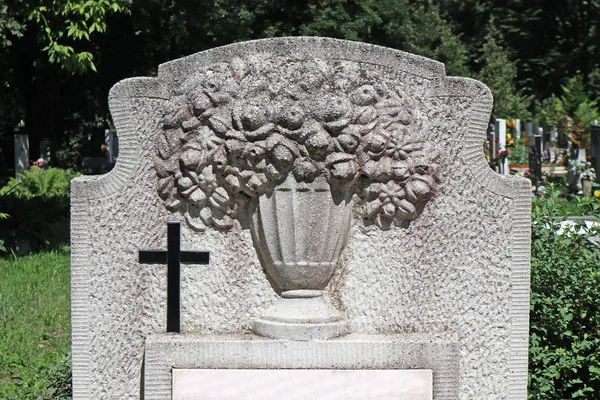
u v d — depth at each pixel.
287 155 3.62
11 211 9.91
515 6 37.78
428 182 3.75
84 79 18.02
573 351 4.49
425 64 3.74
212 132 3.71
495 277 3.82
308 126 3.62
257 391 3.68
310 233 3.70
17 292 7.54
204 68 3.73
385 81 3.73
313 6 19.56
